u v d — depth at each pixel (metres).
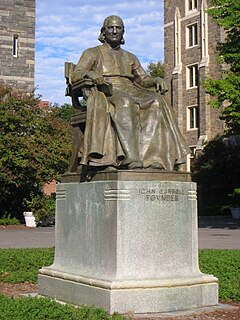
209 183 41.34
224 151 41.28
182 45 49.28
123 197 7.65
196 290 7.99
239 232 25.34
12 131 28.58
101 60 9.03
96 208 8.03
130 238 7.64
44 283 8.92
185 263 8.04
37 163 28.22
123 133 8.02
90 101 8.21
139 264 7.66
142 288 7.49
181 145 8.45
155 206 7.82
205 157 42.12
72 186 8.65
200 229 27.33
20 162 27.59
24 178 28.66
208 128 45.34
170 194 7.96
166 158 8.27
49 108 30.42
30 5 37.69
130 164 7.91
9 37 37.09
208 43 46.31
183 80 49.00
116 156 8.08
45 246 17.69
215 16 26.72
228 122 28.00
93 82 8.39
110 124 8.19
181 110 48.94
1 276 10.78
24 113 28.78
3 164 27.97
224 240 20.88
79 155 8.58
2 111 28.27
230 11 25.95
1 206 31.41
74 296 8.12
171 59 50.44
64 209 8.81
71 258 8.54
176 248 7.95
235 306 8.23
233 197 37.78
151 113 8.38
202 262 11.09
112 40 9.13
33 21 37.78
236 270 10.44
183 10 49.38
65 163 28.86
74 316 6.59
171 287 7.70
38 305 6.78
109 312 7.32
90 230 8.13
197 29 47.78
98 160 8.04
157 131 8.32
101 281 7.57
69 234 8.64
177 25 49.72
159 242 7.81
